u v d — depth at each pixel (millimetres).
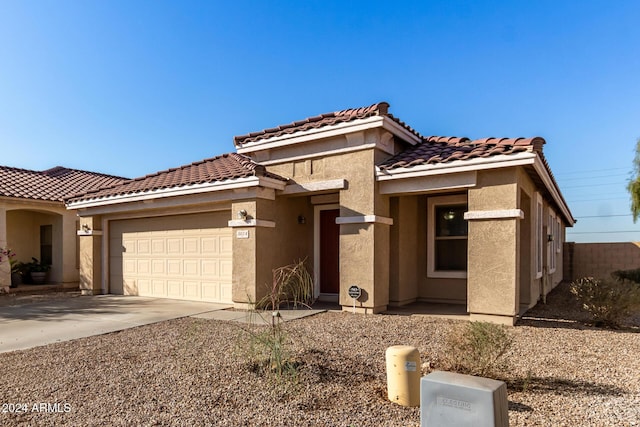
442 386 3357
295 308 10344
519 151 8375
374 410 4441
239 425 4090
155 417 4258
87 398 4754
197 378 5328
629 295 8695
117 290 14781
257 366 5711
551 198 13516
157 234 13664
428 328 8188
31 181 18891
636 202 21484
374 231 10062
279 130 11891
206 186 11281
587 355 6434
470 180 9055
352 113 10930
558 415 4246
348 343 6996
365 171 10195
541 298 13156
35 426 4102
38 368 5867
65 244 18125
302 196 12188
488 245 8828
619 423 4055
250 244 10750
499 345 5359
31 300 13383
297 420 4191
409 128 11305
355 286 10164
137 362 6082
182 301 12586
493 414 3143
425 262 12266
